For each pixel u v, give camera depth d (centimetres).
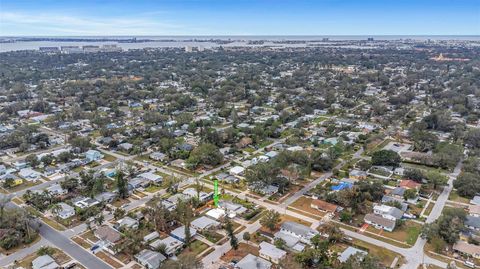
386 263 9106
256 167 13762
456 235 9669
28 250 9838
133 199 12756
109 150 17825
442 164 15088
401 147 17638
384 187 13150
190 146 17538
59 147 18250
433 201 12406
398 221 10869
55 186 13488
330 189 13012
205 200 12475
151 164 15938
